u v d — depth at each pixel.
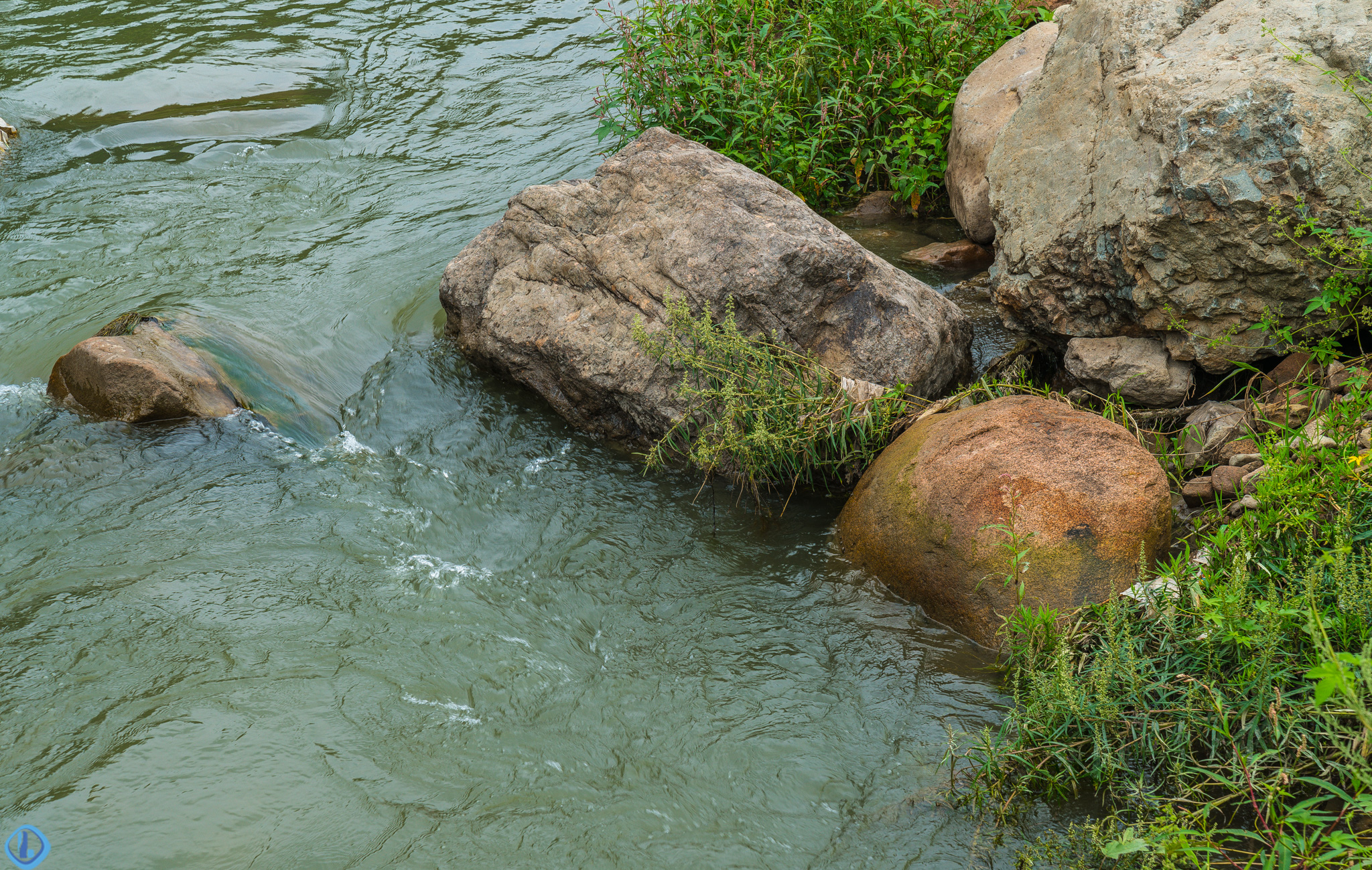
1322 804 3.23
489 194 8.99
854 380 5.65
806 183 8.50
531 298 6.36
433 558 5.12
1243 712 3.49
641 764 3.91
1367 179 4.57
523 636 4.60
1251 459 4.73
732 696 4.24
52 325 6.94
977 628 4.37
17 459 5.61
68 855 3.45
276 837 3.55
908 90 8.38
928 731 4.01
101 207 8.66
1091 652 4.03
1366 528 3.86
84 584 4.78
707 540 5.29
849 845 3.55
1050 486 4.39
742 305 5.84
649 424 5.94
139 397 5.90
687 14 8.91
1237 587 3.60
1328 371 4.91
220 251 8.01
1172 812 3.32
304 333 6.96
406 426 6.26
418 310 7.34
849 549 4.98
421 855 3.51
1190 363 5.46
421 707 4.16
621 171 6.43
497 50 11.93
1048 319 5.88
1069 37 5.88
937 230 8.29
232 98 10.66
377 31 12.41
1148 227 5.10
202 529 5.21
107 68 11.19
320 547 5.13
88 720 4.02
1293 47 4.93
